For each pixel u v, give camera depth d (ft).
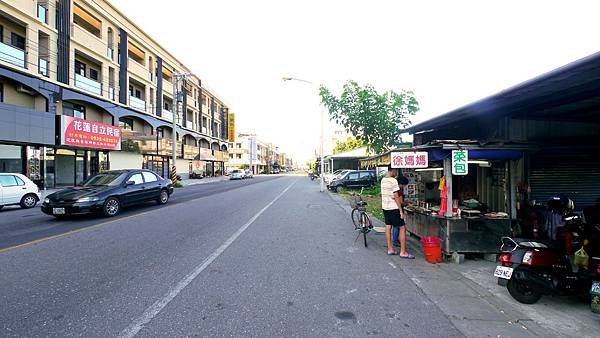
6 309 12.17
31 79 61.72
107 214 34.19
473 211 19.58
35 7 62.90
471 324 11.47
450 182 19.71
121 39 91.81
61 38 69.00
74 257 19.07
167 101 128.47
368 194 67.72
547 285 12.91
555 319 12.03
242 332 10.63
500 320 11.85
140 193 40.09
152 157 112.78
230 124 213.87
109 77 86.79
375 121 42.98
